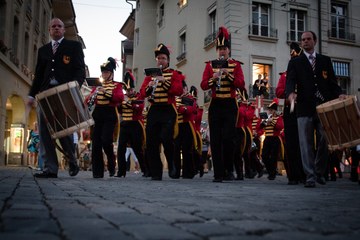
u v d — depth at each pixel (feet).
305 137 21.16
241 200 13.17
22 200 11.43
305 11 82.17
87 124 21.27
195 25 89.86
